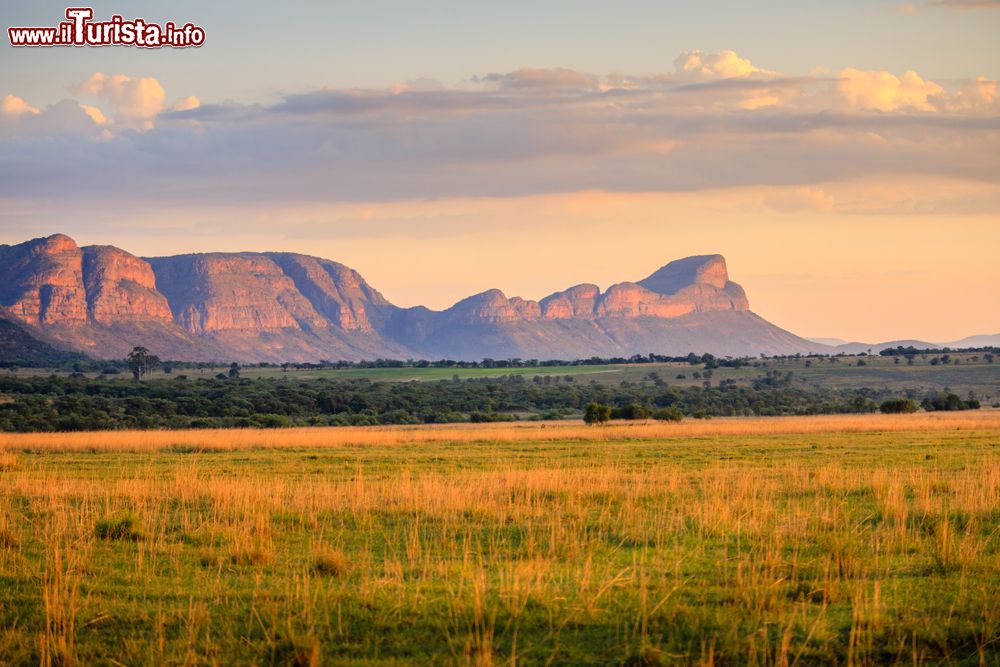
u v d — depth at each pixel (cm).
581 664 1113
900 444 4928
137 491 2559
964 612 1277
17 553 1692
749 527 1894
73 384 13912
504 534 1906
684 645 1164
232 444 5266
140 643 1196
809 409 12838
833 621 1249
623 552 1722
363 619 1269
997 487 2427
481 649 1137
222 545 1777
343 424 10144
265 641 1185
